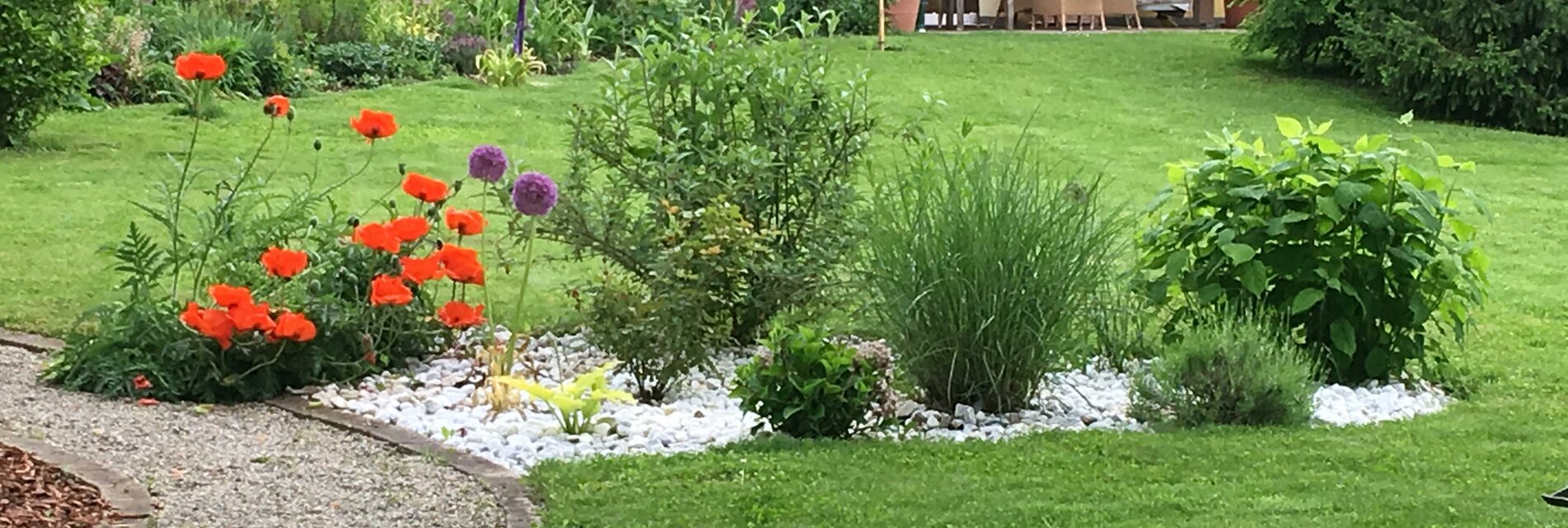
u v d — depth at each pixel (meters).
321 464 4.58
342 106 14.34
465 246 8.69
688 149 6.48
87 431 4.80
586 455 4.79
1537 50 16.03
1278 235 5.94
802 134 6.46
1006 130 14.27
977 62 17.89
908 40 19.48
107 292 7.22
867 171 6.59
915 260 5.34
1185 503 4.20
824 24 19.58
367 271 5.89
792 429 4.99
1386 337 6.11
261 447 4.77
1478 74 16.02
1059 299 5.37
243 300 5.29
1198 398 5.34
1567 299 8.28
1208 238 6.13
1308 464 4.69
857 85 6.62
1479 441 5.12
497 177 5.79
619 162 6.46
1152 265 6.29
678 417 5.31
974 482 4.43
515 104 14.82
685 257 5.77
